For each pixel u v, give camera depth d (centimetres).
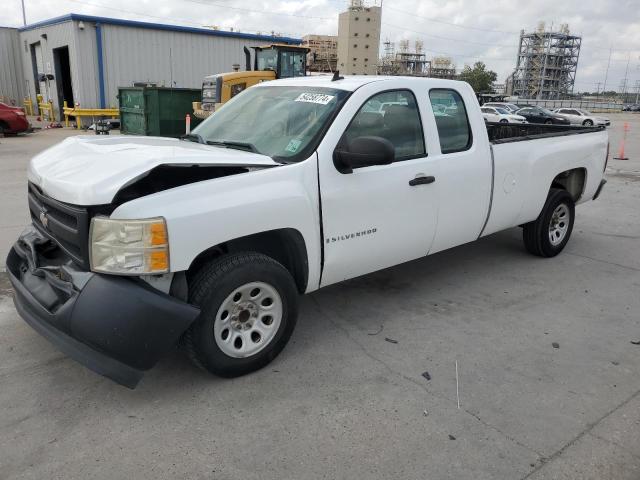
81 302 295
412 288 514
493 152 496
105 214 299
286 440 291
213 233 311
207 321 321
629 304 490
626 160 1582
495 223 520
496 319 450
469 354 390
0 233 650
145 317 293
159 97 1684
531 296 503
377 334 417
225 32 2644
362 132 394
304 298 484
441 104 457
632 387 352
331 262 383
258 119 418
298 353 384
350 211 383
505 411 322
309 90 419
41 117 2747
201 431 297
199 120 1756
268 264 342
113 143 378
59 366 358
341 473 268
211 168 342
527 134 694
